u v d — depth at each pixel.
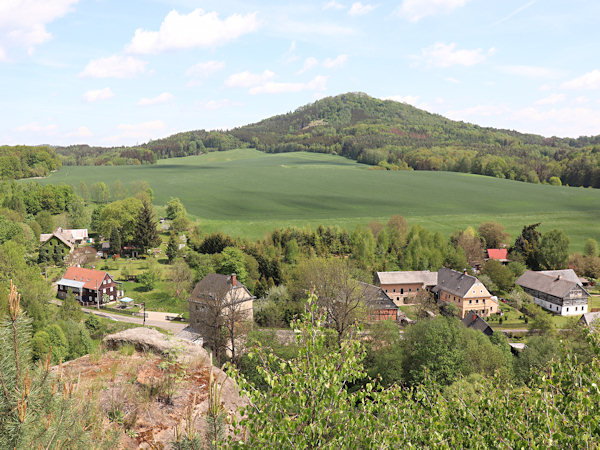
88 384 8.88
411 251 106.50
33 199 140.62
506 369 41.81
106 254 108.94
